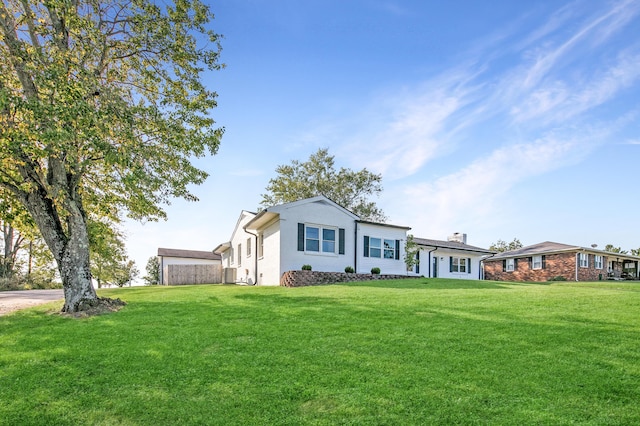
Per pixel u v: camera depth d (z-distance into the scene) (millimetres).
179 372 5086
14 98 7969
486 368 4941
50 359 5711
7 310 10859
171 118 10625
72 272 10039
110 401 4293
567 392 4211
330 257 19906
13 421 3898
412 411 3848
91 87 9242
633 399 4031
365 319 7883
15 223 12391
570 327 6918
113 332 7301
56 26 10039
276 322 7801
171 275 27891
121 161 8992
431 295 11375
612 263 36500
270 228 19891
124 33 11078
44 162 10875
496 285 15625
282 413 3902
